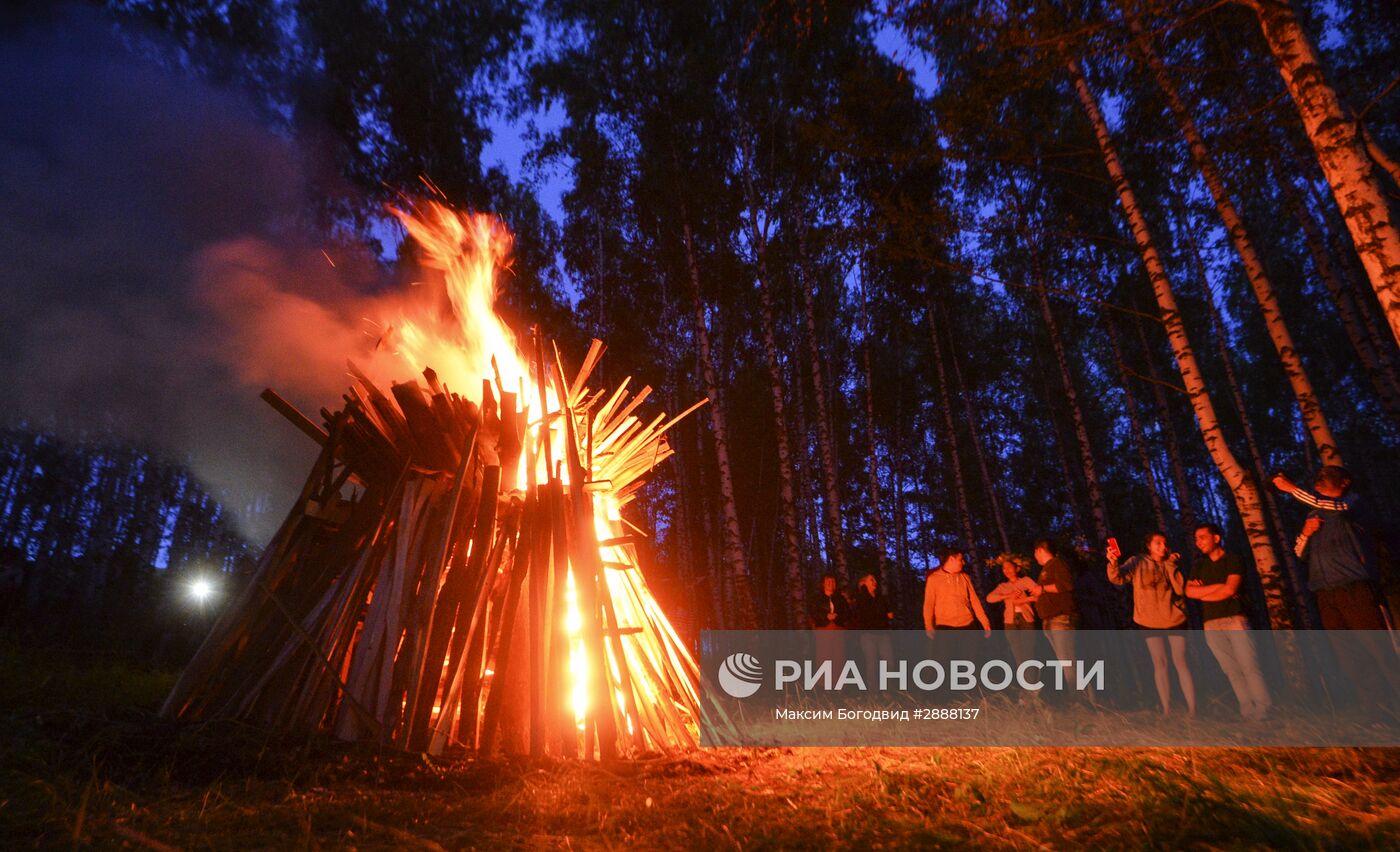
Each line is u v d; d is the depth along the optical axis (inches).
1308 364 900.0
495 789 132.1
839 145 451.5
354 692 152.2
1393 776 129.5
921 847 100.5
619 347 808.3
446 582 174.4
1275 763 142.0
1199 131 339.9
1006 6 281.0
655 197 688.4
